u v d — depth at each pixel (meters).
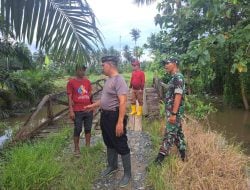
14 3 2.67
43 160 5.14
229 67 13.07
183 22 11.57
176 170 4.93
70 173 4.97
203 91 16.14
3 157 5.94
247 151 7.41
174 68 5.05
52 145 6.29
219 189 4.51
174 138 5.17
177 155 5.53
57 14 2.68
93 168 5.23
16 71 15.28
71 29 2.68
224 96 13.77
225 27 11.28
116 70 4.67
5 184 4.34
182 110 5.12
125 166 4.75
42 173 4.58
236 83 13.38
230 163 5.29
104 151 6.19
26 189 4.27
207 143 6.08
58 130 8.23
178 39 12.38
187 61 9.80
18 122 12.74
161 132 7.64
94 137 7.45
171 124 5.09
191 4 9.15
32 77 17.34
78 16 2.70
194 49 9.59
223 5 8.99
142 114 9.90
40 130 8.23
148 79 26.33
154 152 6.06
